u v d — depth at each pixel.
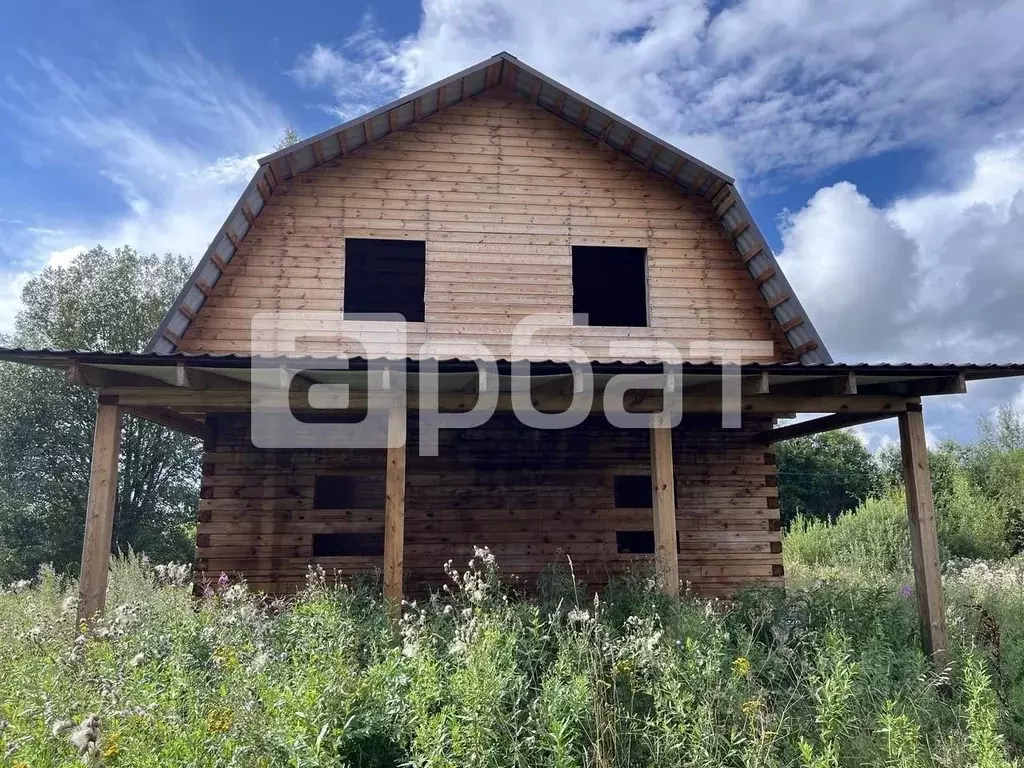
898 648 7.63
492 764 4.36
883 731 4.93
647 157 10.88
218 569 10.25
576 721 4.73
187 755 3.83
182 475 25.00
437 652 5.89
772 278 10.41
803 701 5.61
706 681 5.25
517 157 10.91
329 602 6.89
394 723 4.64
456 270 10.44
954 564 17.44
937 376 7.60
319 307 10.08
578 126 11.06
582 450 11.06
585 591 8.52
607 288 14.38
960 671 6.98
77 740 3.32
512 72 10.67
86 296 24.20
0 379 22.62
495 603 6.81
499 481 10.86
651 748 4.83
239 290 10.01
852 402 8.20
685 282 10.79
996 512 24.88
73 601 6.59
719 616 7.23
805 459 36.91
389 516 7.30
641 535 12.34
